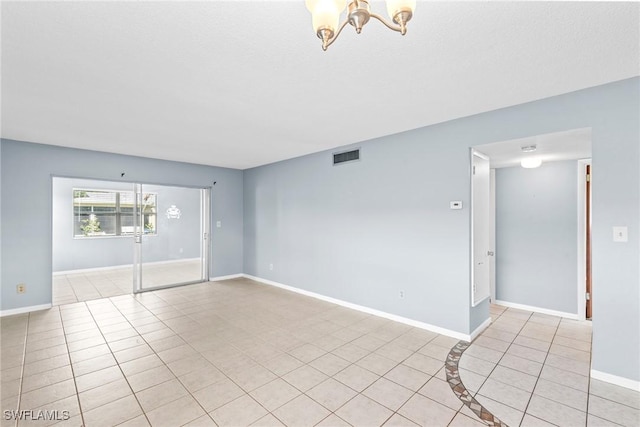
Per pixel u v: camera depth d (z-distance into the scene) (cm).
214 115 322
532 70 224
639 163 232
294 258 549
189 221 636
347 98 278
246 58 206
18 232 424
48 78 234
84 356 296
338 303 469
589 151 349
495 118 307
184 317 410
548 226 420
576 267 398
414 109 305
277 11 157
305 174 525
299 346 320
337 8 114
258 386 245
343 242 461
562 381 251
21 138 412
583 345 321
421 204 366
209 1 149
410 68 221
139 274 545
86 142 435
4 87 250
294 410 216
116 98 275
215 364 281
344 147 458
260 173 630
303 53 200
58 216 686
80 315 418
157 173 557
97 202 736
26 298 430
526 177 437
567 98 265
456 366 277
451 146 340
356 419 206
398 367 276
